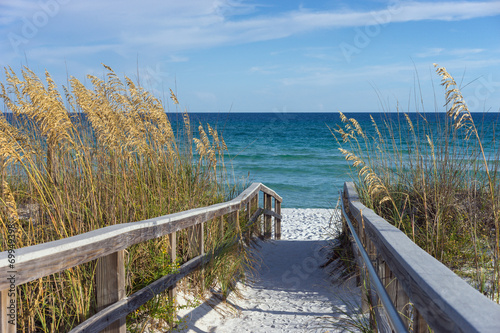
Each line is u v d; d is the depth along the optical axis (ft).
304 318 14.67
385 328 8.51
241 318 15.05
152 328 12.30
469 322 3.61
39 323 10.17
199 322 13.97
